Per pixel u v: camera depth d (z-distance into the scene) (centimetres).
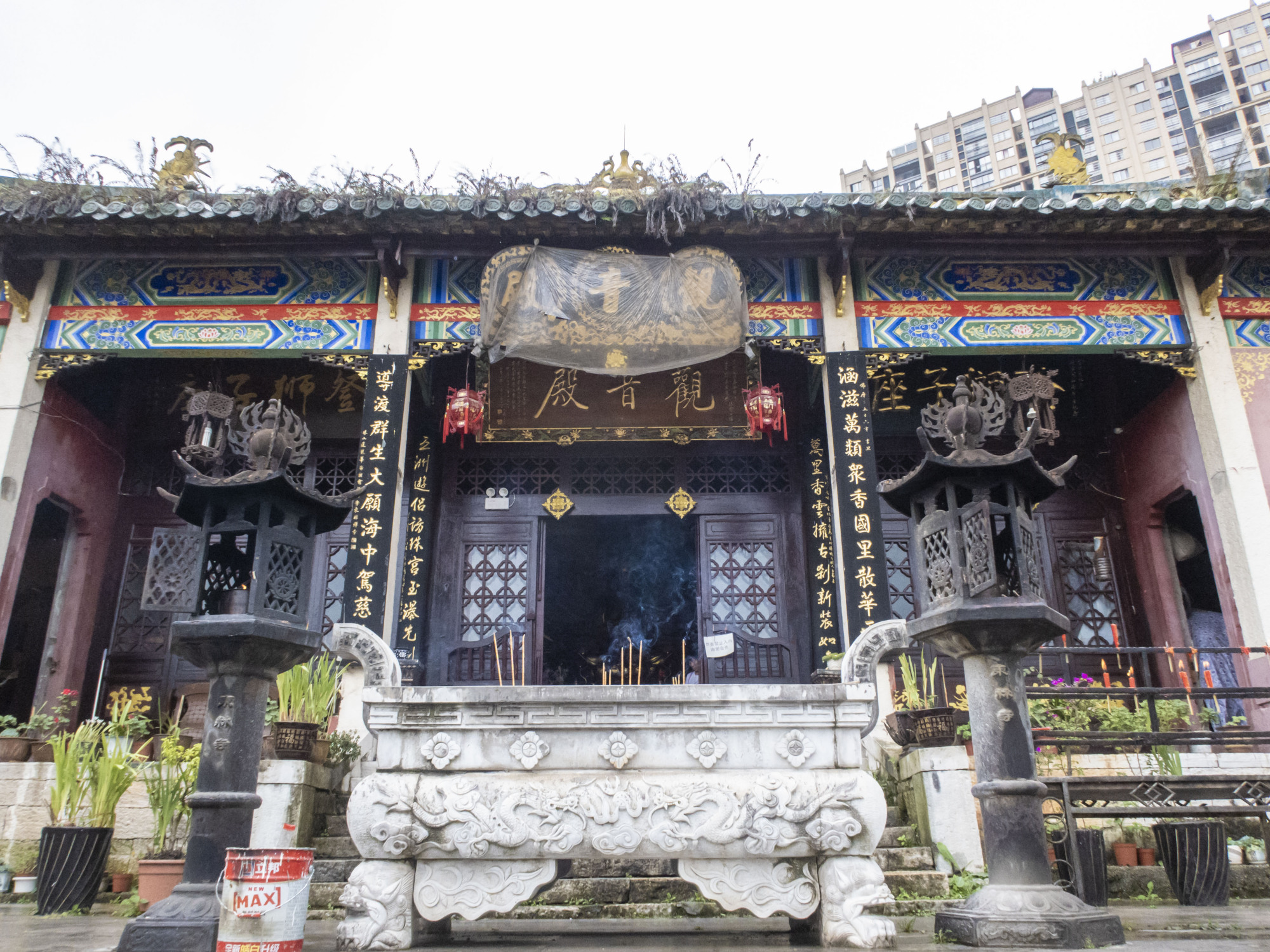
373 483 1154
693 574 2109
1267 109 7250
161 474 1463
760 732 529
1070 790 756
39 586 1366
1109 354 1269
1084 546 1466
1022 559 569
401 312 1245
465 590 1448
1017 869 528
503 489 1502
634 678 2003
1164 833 794
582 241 1227
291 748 834
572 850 504
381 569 1118
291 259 1259
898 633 1016
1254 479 1187
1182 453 1298
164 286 1258
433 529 1462
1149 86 7625
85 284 1255
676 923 661
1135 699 1235
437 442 1494
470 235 1203
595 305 1194
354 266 1273
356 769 926
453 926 636
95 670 1354
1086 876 749
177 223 1162
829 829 506
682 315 1199
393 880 505
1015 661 565
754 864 512
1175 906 756
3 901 838
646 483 1510
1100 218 1162
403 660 1338
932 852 798
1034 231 1194
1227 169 1266
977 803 808
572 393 1493
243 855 455
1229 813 746
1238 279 1275
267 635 529
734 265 1208
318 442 1493
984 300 1262
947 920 536
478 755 522
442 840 506
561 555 2058
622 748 522
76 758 834
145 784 881
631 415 1501
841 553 1149
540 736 526
